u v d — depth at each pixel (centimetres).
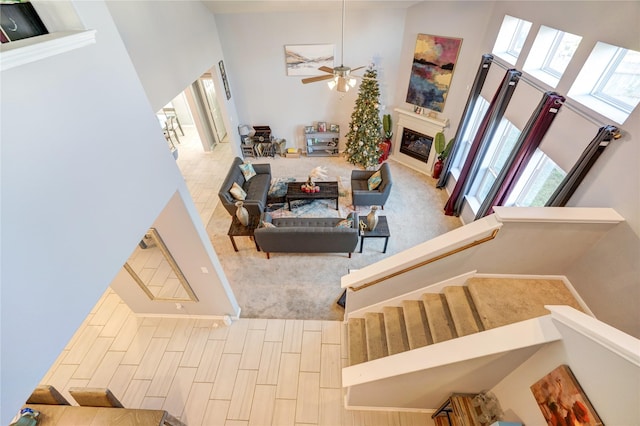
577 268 288
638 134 222
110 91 184
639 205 224
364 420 307
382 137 739
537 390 200
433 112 644
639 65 243
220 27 618
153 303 384
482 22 502
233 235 491
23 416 231
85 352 370
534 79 353
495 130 438
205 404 322
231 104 709
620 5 238
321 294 445
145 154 221
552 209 260
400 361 238
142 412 238
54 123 147
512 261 300
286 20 609
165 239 306
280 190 623
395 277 322
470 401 257
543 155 352
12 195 128
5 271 125
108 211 184
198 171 751
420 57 608
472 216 523
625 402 141
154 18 385
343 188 667
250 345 374
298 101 731
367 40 630
